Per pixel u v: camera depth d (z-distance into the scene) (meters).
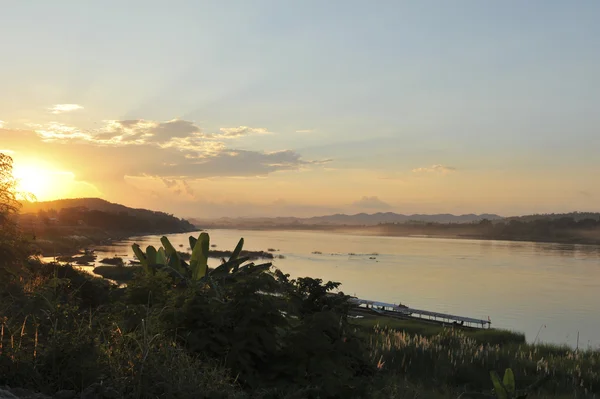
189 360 5.12
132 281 7.32
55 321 5.24
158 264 8.25
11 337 4.80
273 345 5.94
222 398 4.64
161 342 5.26
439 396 8.97
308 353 6.03
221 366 5.59
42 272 10.08
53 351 4.57
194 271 8.21
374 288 72.75
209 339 5.81
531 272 106.19
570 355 15.39
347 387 5.92
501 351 15.38
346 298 7.84
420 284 79.44
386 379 7.27
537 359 14.73
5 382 4.31
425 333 23.27
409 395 7.14
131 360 4.70
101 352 4.88
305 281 7.77
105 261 84.69
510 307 57.75
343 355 6.53
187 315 6.09
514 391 6.07
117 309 6.26
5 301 6.25
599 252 193.50
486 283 83.25
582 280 90.56
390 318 35.03
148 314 5.80
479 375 11.92
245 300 6.04
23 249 8.95
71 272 10.59
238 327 5.89
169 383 4.53
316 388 5.55
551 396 10.70
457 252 187.00
